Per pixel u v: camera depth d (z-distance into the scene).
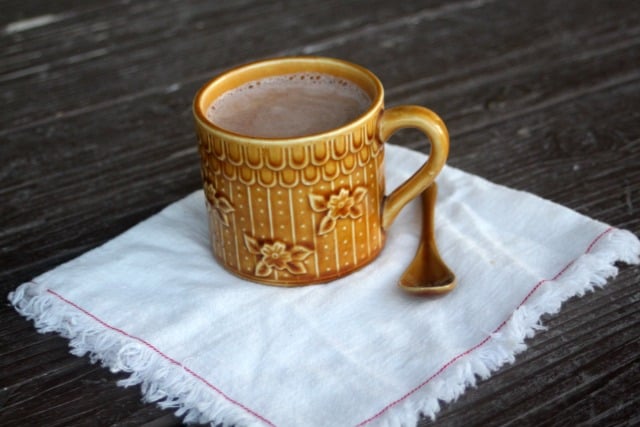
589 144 0.72
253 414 0.55
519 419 0.54
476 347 0.57
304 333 0.58
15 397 0.57
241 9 0.93
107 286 0.62
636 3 0.89
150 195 0.70
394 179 0.68
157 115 0.79
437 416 0.54
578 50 0.83
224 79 0.63
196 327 0.59
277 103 0.63
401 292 0.60
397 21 0.90
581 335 0.57
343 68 0.63
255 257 0.60
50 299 0.60
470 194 0.66
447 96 0.79
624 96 0.76
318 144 0.58
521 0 0.91
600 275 0.60
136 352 0.57
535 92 0.78
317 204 0.59
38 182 0.72
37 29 0.92
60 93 0.83
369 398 0.55
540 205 0.64
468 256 0.61
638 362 0.56
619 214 0.65
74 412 0.56
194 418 0.55
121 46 0.88
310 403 0.55
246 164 0.58
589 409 0.54
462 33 0.87
